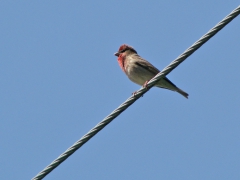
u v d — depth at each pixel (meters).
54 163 11.55
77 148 11.80
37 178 11.45
